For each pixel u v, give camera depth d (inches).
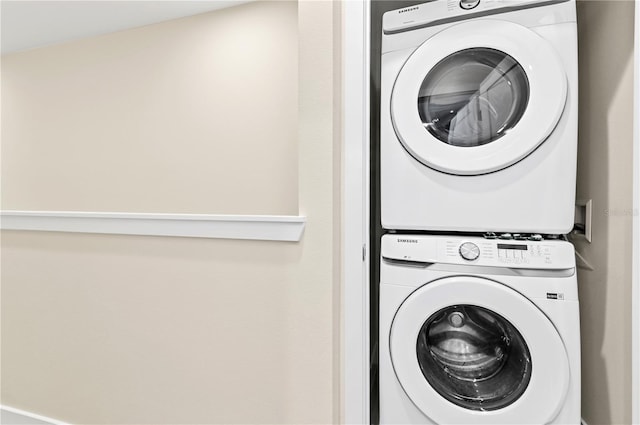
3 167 103.3
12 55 102.0
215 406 48.6
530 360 41.4
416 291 45.4
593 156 49.3
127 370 53.3
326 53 43.0
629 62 40.0
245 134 78.0
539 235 43.6
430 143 46.4
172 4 77.2
